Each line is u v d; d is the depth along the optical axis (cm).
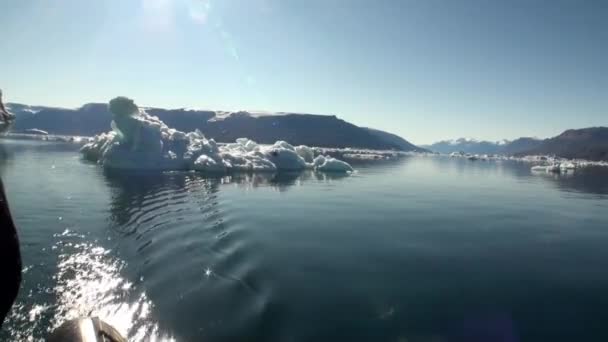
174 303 679
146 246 1008
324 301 693
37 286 752
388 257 962
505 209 1808
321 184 2619
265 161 3662
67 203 1595
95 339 455
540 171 5672
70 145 7350
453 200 2059
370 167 4938
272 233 1167
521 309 686
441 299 717
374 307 674
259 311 650
